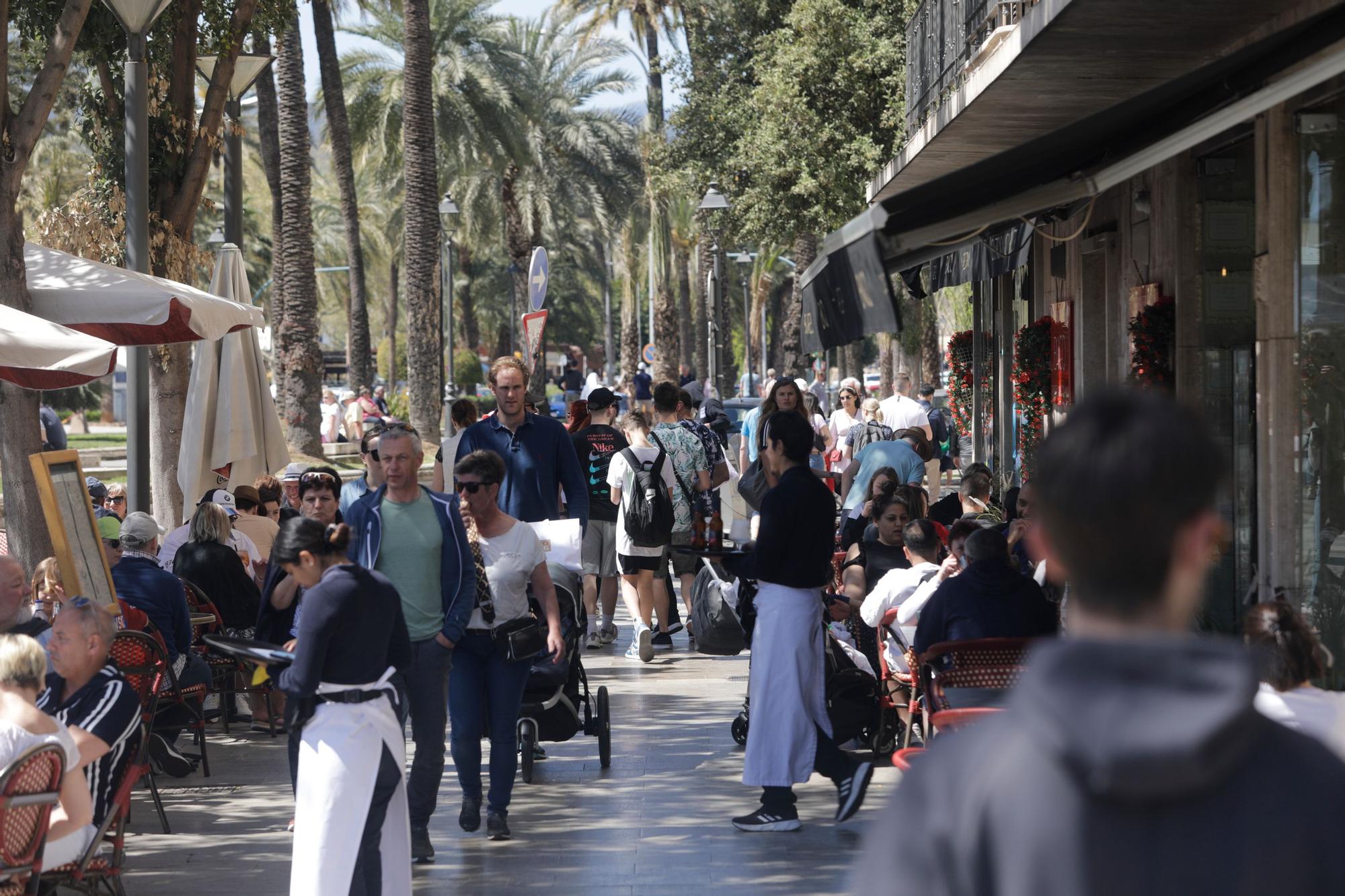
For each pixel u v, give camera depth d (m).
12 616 11.59
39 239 26.05
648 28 82.06
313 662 8.99
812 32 48.06
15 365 14.53
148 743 13.07
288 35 53.56
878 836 2.67
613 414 24.44
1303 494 14.70
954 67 22.12
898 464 21.08
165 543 18.72
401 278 133.75
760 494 20.98
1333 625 14.02
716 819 12.95
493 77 72.06
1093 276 24.97
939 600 12.25
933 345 71.62
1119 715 2.41
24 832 8.72
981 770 2.57
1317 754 2.49
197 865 11.86
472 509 12.20
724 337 82.69
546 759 15.53
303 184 54.41
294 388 55.09
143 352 20.11
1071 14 13.51
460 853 12.02
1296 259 14.76
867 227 8.30
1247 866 2.41
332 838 8.96
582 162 83.38
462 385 104.06
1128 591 2.66
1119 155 11.08
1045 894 2.46
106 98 25.66
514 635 12.18
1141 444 2.65
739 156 53.56
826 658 13.33
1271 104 9.79
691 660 21.78
